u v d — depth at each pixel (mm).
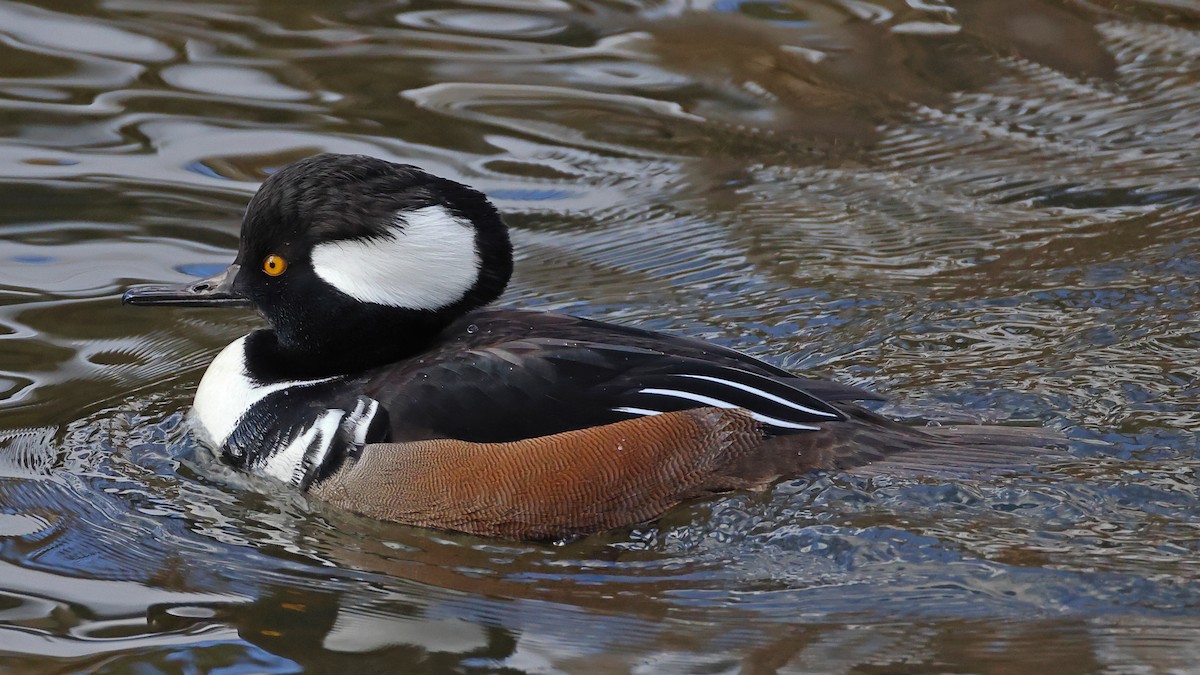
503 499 9828
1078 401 10836
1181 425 10422
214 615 8922
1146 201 14781
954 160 16016
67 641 8555
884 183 15578
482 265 10352
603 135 16562
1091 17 19500
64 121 16297
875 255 14039
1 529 9938
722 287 13508
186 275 13617
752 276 13711
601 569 9508
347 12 19594
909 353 11930
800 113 17109
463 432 9961
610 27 19297
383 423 10141
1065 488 9602
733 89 17656
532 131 16547
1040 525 9336
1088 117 16844
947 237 14352
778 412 10117
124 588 9234
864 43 18781
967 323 12430
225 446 10914
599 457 9797
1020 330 12219
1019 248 13977
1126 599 8586
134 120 16406
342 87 17375
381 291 10359
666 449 9875
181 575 9422
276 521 10188
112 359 12500
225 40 18562
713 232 14625
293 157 15688
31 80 17141
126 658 8383
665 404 9977
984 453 10016
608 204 15195
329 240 10352
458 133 16406
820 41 18844
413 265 10273
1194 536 9156
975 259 13820
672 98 17406
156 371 12383
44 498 10367
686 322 12797
